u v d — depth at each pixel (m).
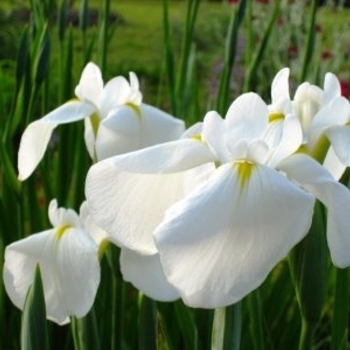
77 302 0.73
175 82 1.15
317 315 0.67
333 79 0.70
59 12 1.12
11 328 1.03
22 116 1.05
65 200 1.10
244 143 0.60
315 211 0.66
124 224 0.64
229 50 1.06
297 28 2.49
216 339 0.62
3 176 1.09
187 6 1.13
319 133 0.68
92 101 0.86
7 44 2.70
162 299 0.73
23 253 0.75
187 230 0.57
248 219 0.57
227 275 0.56
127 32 4.29
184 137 0.68
